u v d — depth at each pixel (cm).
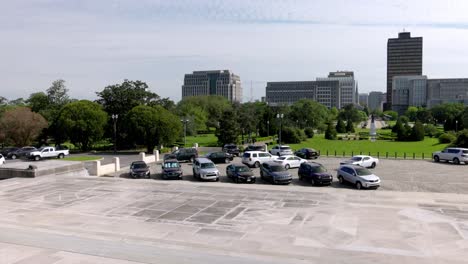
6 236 1773
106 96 7575
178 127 6525
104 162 4962
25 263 1438
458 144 5562
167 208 2273
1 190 2830
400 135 7881
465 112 9338
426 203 2362
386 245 1627
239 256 1500
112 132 7250
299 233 1792
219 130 7250
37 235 1788
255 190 2792
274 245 1631
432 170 3853
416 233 1784
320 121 10581
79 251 1564
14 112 6462
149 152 6419
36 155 5312
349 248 1592
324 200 2458
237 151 5228
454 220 1994
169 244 1652
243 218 2050
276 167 3294
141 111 6309
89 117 6650
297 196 2578
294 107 10600
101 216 2108
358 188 2931
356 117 15262
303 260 1460
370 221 1980
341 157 5053
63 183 3105
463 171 3784
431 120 15938
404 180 3291
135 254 1525
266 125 8988
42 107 8431
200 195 2627
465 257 1491
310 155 4788
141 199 2512
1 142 6569
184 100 14762
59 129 6662
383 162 4494
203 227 1894
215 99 14838
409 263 1430
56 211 2227
